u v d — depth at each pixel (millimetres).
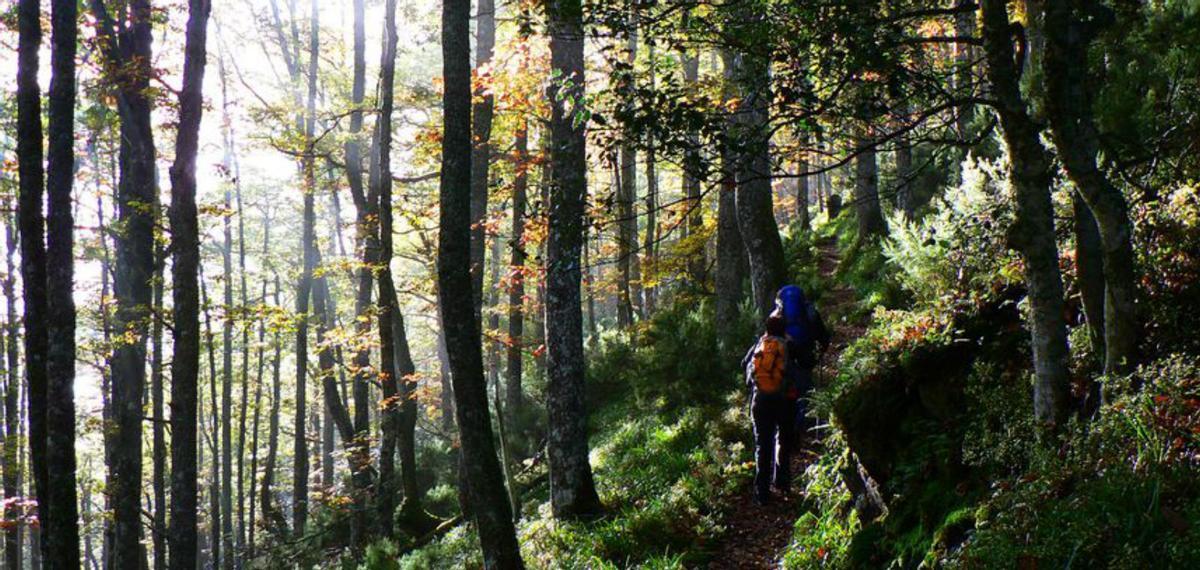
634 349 18734
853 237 21047
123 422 13969
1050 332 4445
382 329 14109
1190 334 4410
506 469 11641
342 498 16469
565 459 9648
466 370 6363
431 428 30516
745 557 7195
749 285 15180
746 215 11609
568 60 9297
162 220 14773
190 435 10727
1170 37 5344
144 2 14516
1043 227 4363
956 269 6469
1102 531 3395
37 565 28750
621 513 9203
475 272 14188
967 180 6344
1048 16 4059
